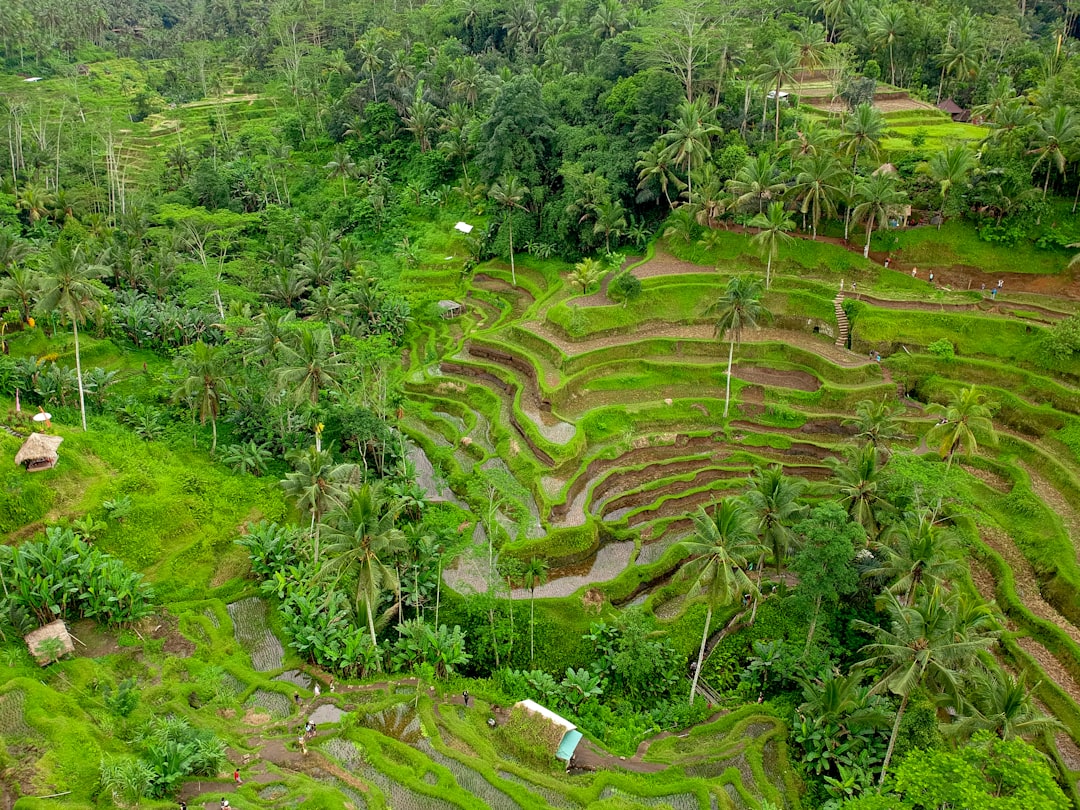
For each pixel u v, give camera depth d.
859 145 88.62
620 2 139.00
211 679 50.44
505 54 141.00
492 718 49.97
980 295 84.12
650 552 63.91
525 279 102.31
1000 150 88.44
